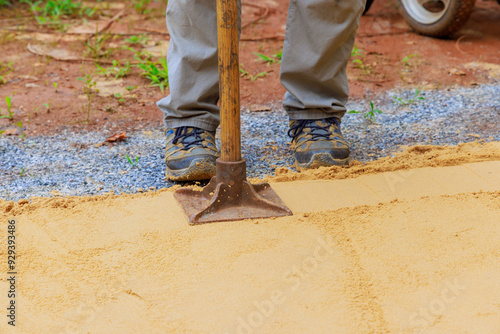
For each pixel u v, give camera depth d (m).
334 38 2.48
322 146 2.64
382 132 3.21
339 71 2.66
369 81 4.14
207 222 2.14
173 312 1.64
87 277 1.81
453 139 3.08
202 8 2.41
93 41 4.99
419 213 2.20
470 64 4.45
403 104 3.67
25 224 2.14
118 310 1.65
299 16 2.49
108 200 2.35
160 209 2.27
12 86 3.95
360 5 2.51
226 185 2.18
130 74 4.27
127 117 3.48
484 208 2.23
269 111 3.61
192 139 2.57
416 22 5.15
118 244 2.00
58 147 3.00
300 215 2.20
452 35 5.17
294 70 2.58
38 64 4.41
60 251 1.96
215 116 2.63
